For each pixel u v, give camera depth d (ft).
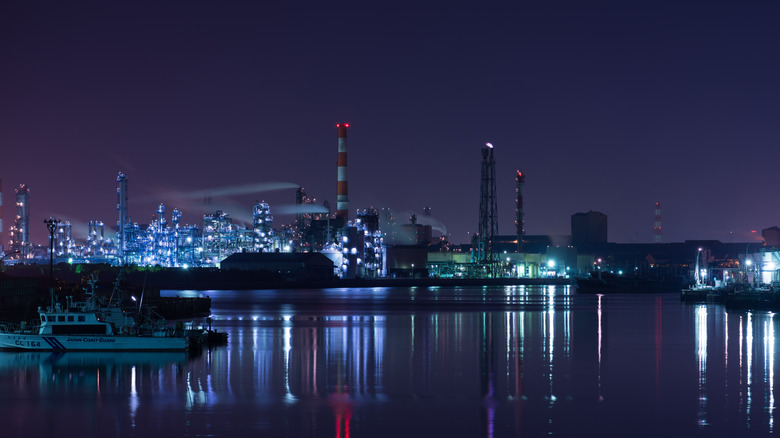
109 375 253.44
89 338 299.99
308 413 203.41
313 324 464.65
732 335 391.65
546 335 395.34
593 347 339.98
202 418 197.88
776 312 579.89
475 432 186.09
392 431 186.50
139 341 301.84
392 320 501.97
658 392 231.71
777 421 196.03
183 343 303.89
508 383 246.68
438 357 305.73
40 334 299.17
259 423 193.26
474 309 636.48
